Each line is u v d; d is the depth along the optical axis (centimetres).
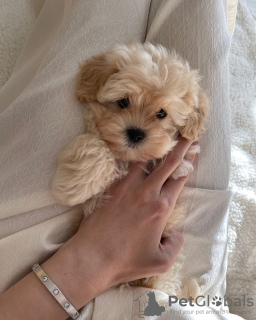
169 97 22
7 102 29
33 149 22
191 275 28
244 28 50
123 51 23
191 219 27
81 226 23
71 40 25
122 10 26
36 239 22
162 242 25
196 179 27
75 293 21
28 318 20
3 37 35
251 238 35
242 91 45
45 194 22
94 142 23
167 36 27
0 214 22
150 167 25
